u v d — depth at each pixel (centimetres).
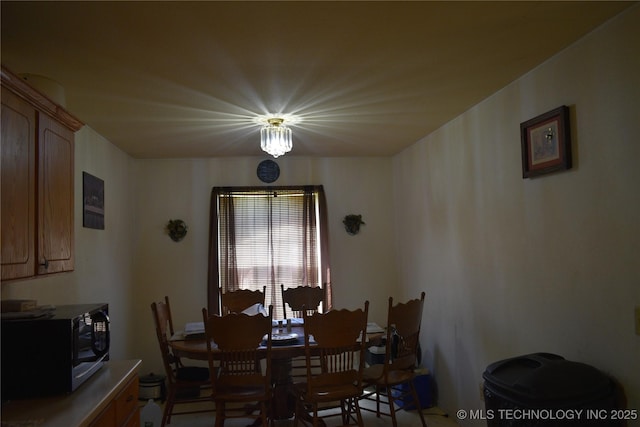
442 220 378
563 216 230
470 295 331
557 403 184
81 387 198
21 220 182
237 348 291
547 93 241
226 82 258
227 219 472
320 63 236
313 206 483
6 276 170
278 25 194
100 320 225
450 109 326
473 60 238
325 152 472
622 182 194
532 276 256
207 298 465
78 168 323
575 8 186
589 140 212
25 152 186
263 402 299
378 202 497
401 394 381
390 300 320
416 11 185
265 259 476
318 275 482
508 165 279
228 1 173
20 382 184
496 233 294
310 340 320
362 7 181
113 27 191
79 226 322
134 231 465
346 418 360
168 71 241
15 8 173
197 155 465
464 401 342
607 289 202
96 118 323
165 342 343
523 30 205
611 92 199
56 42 204
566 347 229
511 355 278
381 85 271
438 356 390
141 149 428
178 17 184
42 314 196
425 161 412
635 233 188
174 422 373
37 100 193
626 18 190
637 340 187
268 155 475
